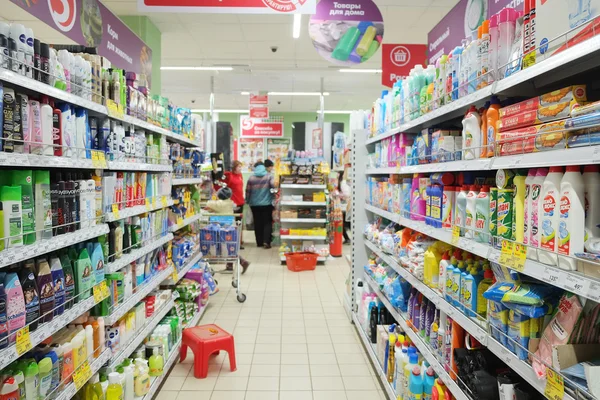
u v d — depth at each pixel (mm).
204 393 3088
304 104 14648
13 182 1699
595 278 1101
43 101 1907
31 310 1713
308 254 7297
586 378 1115
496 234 1679
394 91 3336
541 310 1396
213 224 5469
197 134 5117
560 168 1316
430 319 2467
